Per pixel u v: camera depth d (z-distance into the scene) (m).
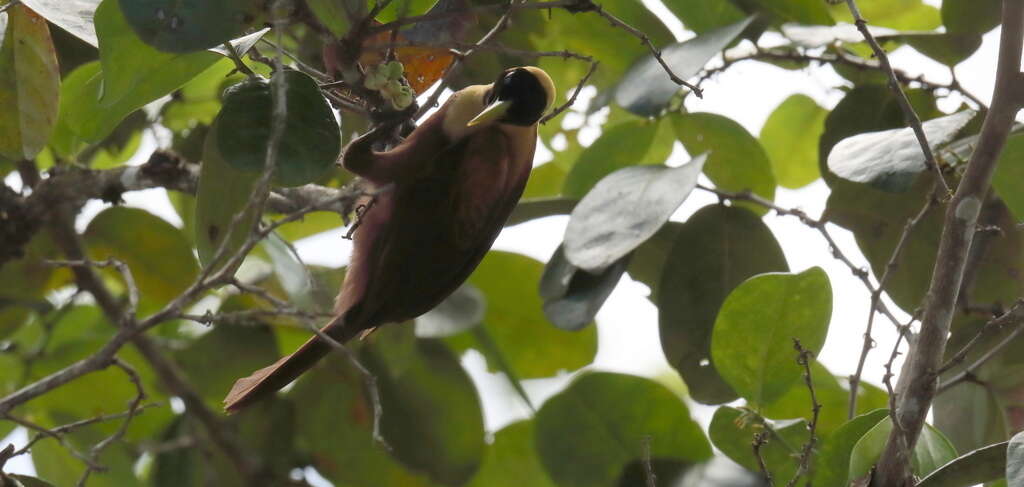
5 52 6.23
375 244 6.04
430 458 9.06
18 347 9.55
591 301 6.93
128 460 8.95
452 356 9.13
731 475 7.38
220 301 9.66
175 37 4.91
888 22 9.12
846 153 6.25
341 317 6.07
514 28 8.10
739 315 6.43
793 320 6.41
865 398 7.84
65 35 7.46
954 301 5.40
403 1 5.55
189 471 9.38
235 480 9.29
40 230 8.16
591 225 6.74
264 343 9.37
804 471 5.76
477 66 7.91
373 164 5.79
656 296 7.85
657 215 6.62
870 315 6.21
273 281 8.64
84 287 8.91
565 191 8.30
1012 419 7.20
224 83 8.30
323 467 9.27
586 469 8.15
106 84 5.34
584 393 8.21
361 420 9.24
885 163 6.06
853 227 7.48
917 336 5.64
